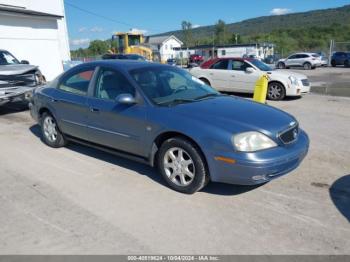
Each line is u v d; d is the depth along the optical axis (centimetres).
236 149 353
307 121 785
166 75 491
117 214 360
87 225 339
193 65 1486
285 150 372
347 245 301
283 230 325
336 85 1619
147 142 425
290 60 3231
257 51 4778
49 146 604
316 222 338
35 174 474
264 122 382
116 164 507
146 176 460
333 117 828
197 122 381
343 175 457
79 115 511
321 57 3172
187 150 387
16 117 884
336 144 599
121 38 3438
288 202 381
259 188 418
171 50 7869
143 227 334
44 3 2028
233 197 394
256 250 296
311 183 432
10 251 298
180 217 352
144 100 429
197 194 404
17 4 1869
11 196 405
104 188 424
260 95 856
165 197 397
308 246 301
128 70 464
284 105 1019
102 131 480
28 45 1662
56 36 1806
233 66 1219
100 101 477
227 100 461
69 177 461
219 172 368
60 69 1853
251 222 340
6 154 566
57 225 339
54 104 554
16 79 902
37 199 397
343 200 385
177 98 445
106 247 303
